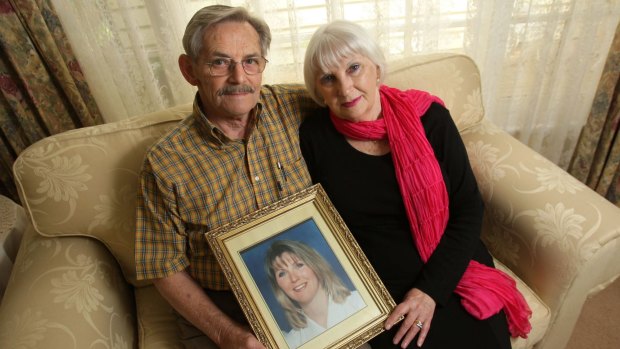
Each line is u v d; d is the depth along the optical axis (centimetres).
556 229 100
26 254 105
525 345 105
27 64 132
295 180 105
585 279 99
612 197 182
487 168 120
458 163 105
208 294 107
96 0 128
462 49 157
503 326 98
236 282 92
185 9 138
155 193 95
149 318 112
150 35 142
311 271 95
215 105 94
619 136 165
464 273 104
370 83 99
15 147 153
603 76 155
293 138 108
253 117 99
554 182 109
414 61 126
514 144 125
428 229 103
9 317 89
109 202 104
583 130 173
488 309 96
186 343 102
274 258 95
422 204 102
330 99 100
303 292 94
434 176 101
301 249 97
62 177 101
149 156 92
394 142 101
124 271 115
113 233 107
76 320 89
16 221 132
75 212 103
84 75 142
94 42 137
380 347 96
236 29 88
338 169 106
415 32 146
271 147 103
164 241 98
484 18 147
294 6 137
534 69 158
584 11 144
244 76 90
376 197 105
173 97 152
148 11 133
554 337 112
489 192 117
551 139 177
